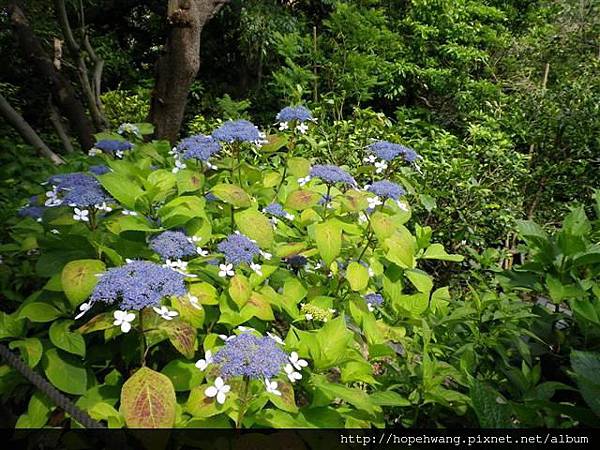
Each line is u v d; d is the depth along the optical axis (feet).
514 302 6.68
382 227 6.44
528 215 17.78
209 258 6.09
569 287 5.33
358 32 26.04
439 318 6.84
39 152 12.84
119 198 6.17
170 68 12.34
